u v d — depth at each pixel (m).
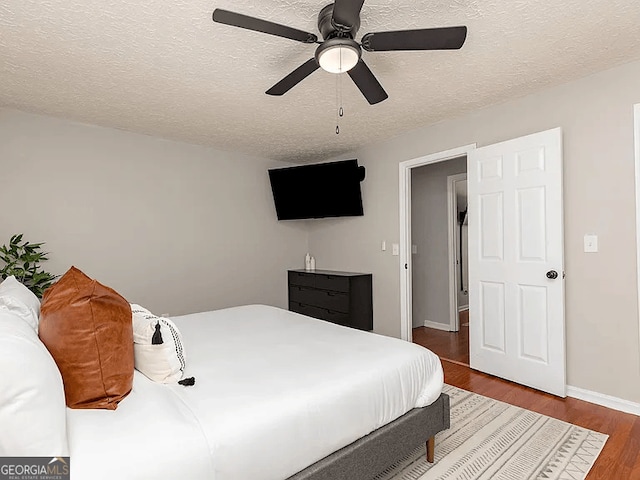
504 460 1.85
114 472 0.94
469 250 3.21
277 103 2.95
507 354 2.92
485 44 2.10
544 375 2.68
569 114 2.61
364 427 1.50
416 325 4.97
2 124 3.06
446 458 1.88
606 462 1.81
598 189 2.47
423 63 2.32
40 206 3.23
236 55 2.19
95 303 1.24
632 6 1.76
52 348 1.19
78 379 1.19
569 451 1.91
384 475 1.74
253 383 1.45
